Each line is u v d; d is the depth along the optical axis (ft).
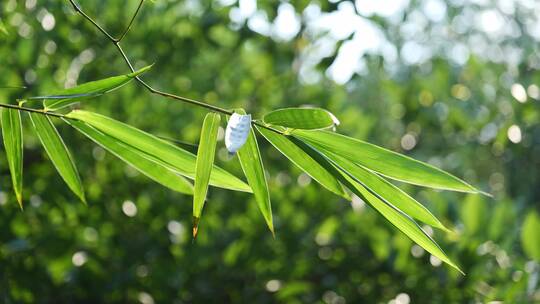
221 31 6.36
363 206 5.58
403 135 8.88
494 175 10.62
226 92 6.71
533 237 4.75
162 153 3.04
